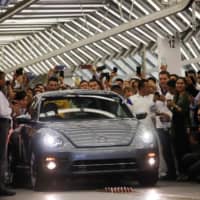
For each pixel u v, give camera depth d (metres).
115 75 15.62
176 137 11.70
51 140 9.73
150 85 12.10
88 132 9.88
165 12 17.47
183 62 22.77
